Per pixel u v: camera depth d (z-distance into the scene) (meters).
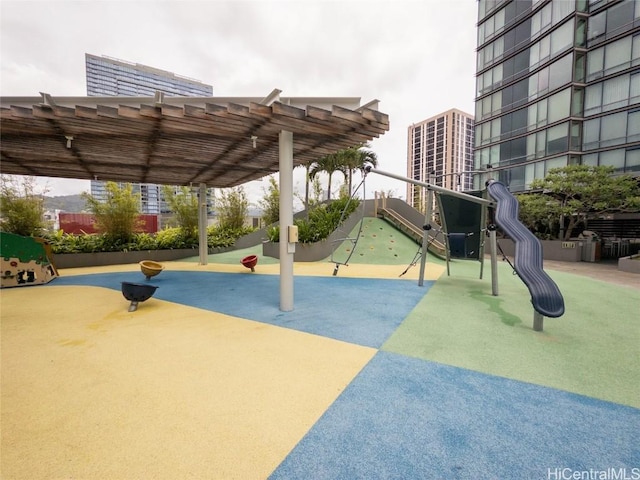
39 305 5.02
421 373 2.58
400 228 14.04
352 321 4.04
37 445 1.73
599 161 16.05
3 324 3.98
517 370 2.64
